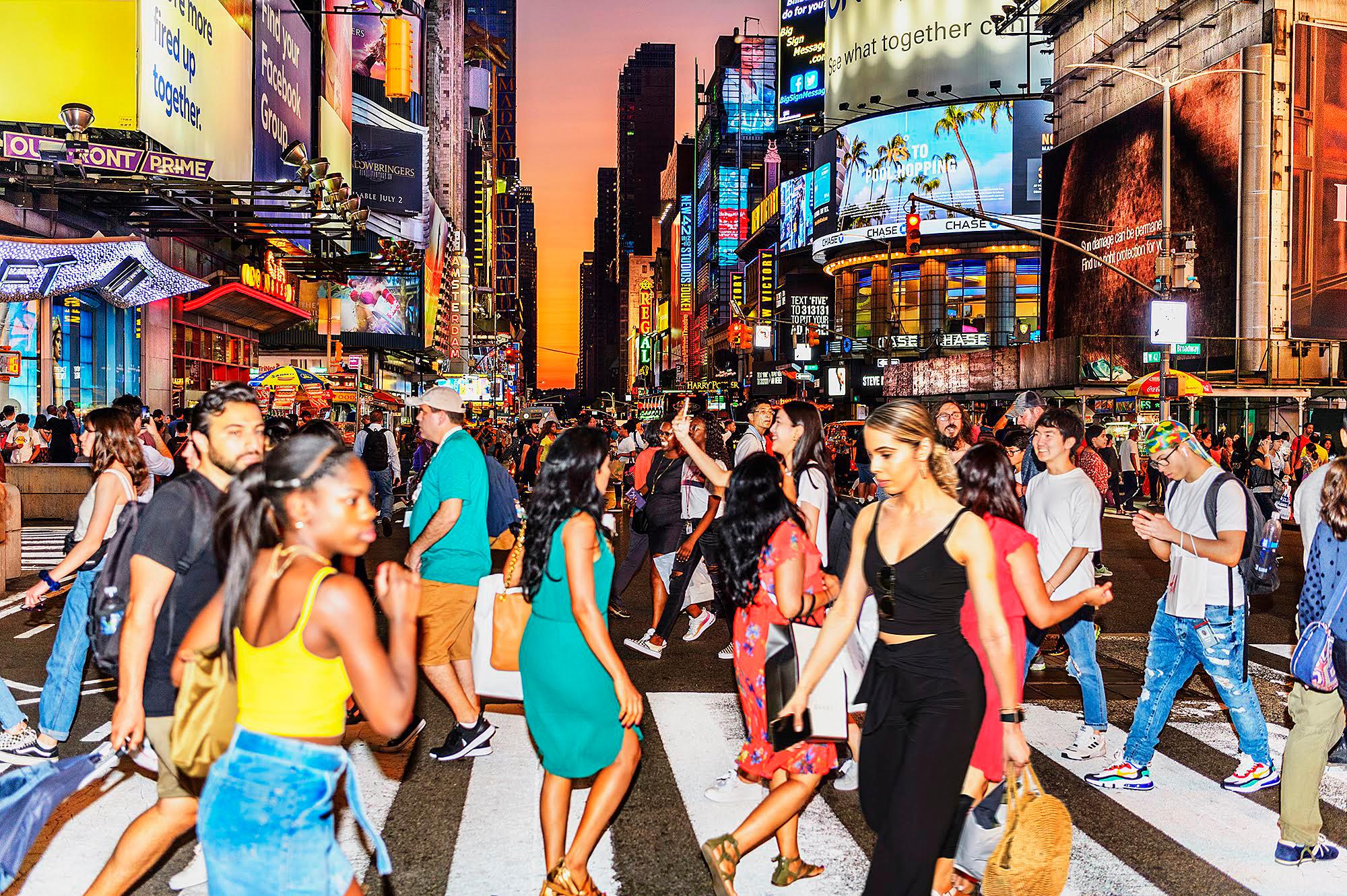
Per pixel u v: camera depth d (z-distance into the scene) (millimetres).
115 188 20469
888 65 100375
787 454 6844
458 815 5488
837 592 4770
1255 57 40750
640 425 22062
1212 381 40875
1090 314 52000
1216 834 5332
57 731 6223
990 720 4109
